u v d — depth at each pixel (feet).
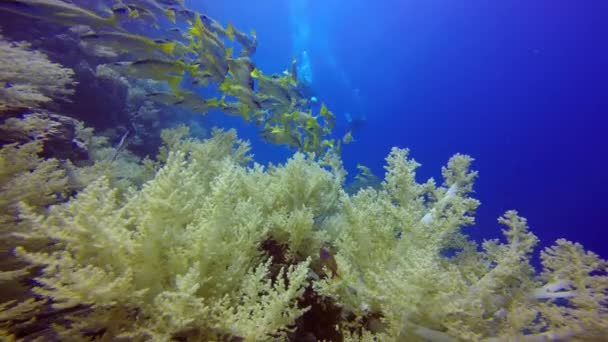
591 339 6.55
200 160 16.71
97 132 31.48
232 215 9.12
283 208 11.35
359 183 39.27
